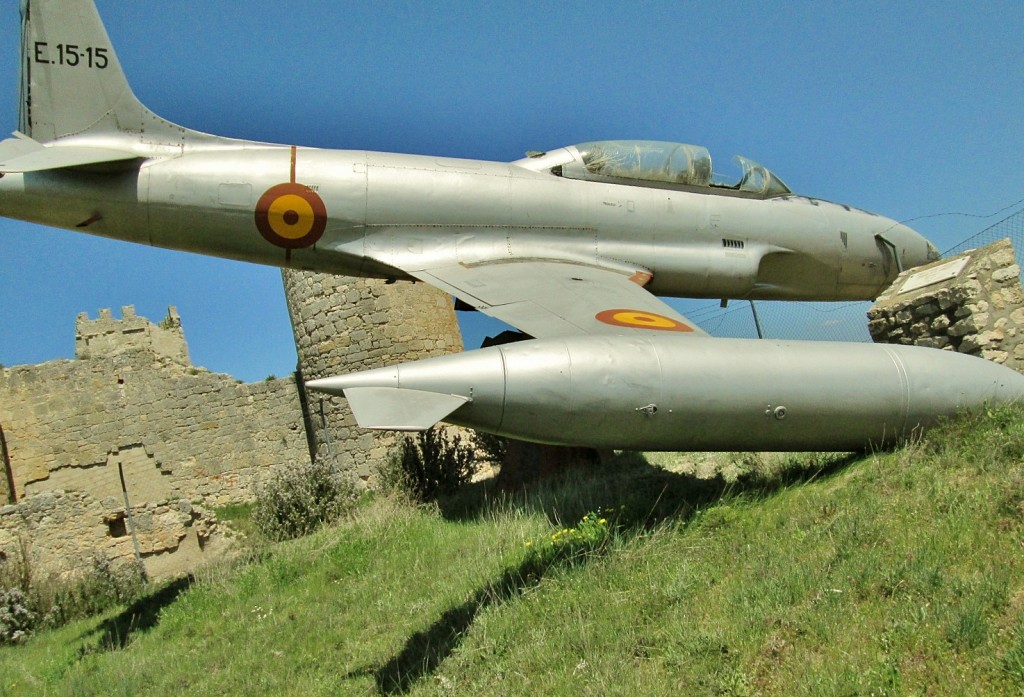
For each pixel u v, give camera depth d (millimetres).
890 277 10414
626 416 5938
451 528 8469
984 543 4098
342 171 8219
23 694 7133
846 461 6496
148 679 6535
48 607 11391
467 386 5707
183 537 15047
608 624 4574
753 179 9945
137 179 7859
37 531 14461
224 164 8023
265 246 8172
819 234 9789
